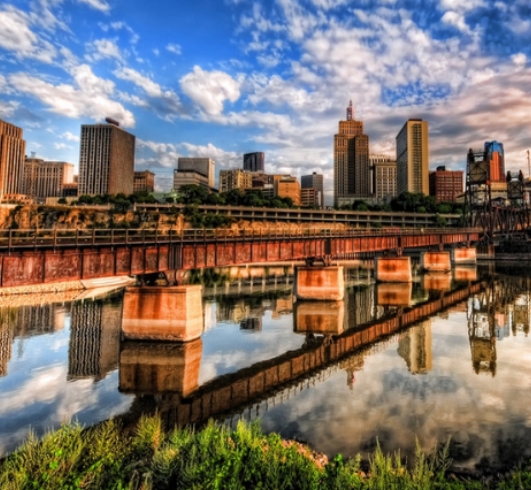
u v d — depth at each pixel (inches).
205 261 1509.6
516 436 616.7
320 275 2087.8
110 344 1332.4
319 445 593.0
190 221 7741.1
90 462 387.5
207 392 879.1
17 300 2310.5
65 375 1011.9
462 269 4109.3
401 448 578.9
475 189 5890.8
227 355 1186.6
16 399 848.3
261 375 995.3
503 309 1935.3
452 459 538.9
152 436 505.0
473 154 5275.6
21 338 1417.3
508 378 927.7
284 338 1407.5
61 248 1080.2
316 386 895.7
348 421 687.7
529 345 1263.5
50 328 1584.6
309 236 2047.2
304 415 721.0
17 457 393.1
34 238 1035.9
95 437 484.1
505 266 4453.7
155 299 1258.6
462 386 873.5
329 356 1166.3
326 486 331.0
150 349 1206.3
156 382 950.4
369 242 2630.4
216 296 2561.5
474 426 657.6
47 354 1212.5
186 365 1075.3
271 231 1925.4
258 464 361.7
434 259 3762.3
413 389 859.4
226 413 746.8
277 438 474.3
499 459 540.4
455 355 1151.0
